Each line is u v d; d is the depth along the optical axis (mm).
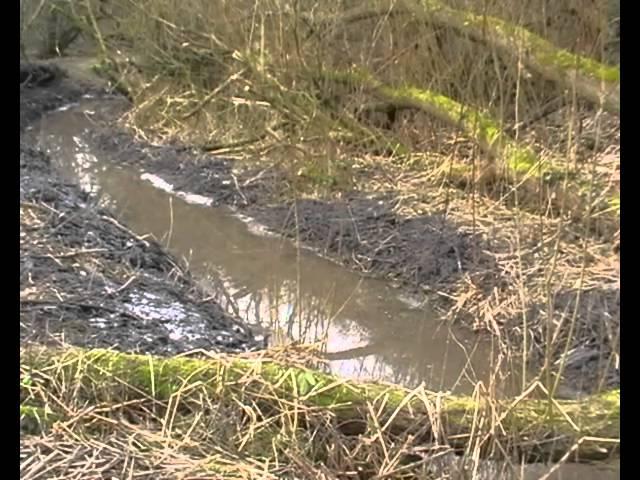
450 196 6098
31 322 4422
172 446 3439
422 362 4477
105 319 4625
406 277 5328
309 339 4680
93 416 3520
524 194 5641
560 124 5953
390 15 6594
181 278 5363
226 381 3658
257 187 6688
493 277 5074
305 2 6840
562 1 5898
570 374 4137
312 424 3533
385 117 6898
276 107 6699
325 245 5797
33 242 5438
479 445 3354
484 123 5961
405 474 3359
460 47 6277
